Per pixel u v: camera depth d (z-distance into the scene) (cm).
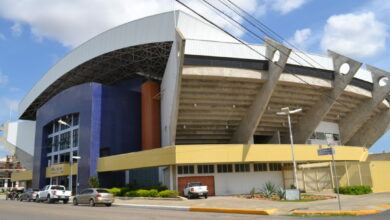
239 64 3272
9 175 9069
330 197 2420
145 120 4272
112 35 4256
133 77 5319
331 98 3775
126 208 2092
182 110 3578
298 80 3500
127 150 4300
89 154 3916
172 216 1446
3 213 1698
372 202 1938
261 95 3469
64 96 4575
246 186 3222
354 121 4388
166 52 4234
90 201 2386
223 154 3003
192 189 2597
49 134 5106
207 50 3191
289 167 3400
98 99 4181
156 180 3269
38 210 1902
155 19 3866
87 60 4538
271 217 1370
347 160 3747
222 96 3488
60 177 4556
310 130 4009
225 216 1434
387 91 4038
